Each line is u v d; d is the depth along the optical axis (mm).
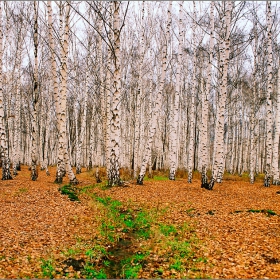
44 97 33156
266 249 7398
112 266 7043
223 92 15602
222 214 10477
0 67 16844
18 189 14344
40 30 23438
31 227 9000
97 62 23297
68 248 7688
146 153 17250
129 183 17375
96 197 13672
